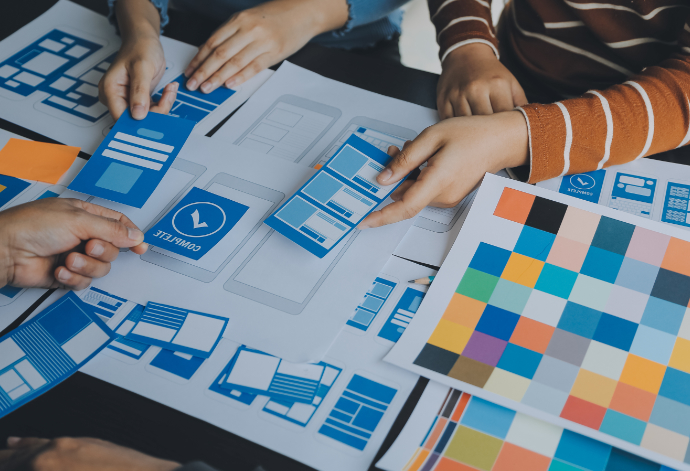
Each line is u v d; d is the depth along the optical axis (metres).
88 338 0.53
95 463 0.43
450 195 0.65
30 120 0.78
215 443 0.46
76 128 0.77
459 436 0.46
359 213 0.62
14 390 0.49
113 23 0.92
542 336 0.53
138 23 0.85
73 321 0.54
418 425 0.47
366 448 0.46
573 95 0.88
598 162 0.69
